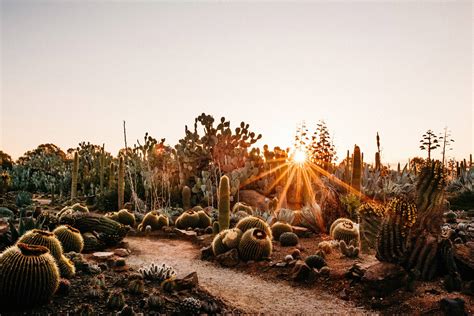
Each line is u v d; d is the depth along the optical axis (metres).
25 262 4.62
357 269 6.60
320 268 7.22
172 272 6.57
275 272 7.42
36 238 5.84
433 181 6.53
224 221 10.00
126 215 12.16
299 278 6.94
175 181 17.89
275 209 14.48
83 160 28.09
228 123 18.14
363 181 14.51
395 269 6.21
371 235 8.30
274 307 5.82
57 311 4.72
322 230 10.93
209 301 5.55
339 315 5.56
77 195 21.50
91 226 9.20
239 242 8.31
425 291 5.92
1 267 4.56
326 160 18.45
